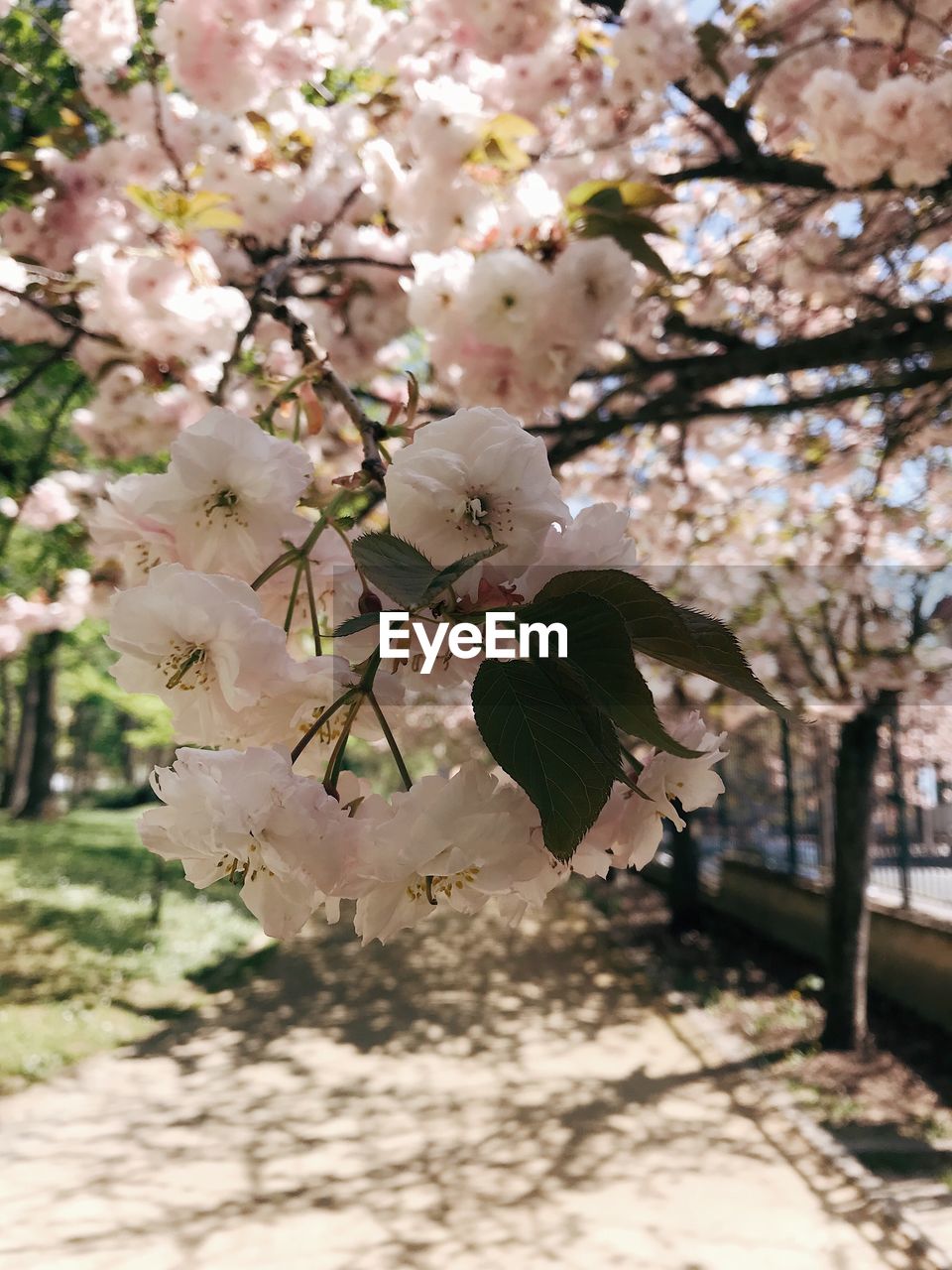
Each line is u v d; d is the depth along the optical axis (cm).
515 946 1090
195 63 272
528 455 66
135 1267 400
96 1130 545
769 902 1081
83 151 262
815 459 614
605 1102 600
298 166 288
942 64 264
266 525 78
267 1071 654
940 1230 423
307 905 70
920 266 471
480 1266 401
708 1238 426
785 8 314
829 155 255
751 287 490
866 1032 723
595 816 52
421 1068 667
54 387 449
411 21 320
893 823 852
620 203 197
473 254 207
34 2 350
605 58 310
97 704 3092
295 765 73
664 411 394
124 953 939
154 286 182
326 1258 408
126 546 81
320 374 98
